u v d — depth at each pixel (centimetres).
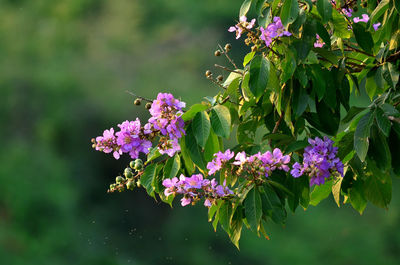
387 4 336
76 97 2014
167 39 2544
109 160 1817
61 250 1612
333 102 312
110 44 2453
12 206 1642
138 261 1683
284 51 309
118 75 2259
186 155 311
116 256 1672
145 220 1731
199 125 297
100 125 1917
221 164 302
